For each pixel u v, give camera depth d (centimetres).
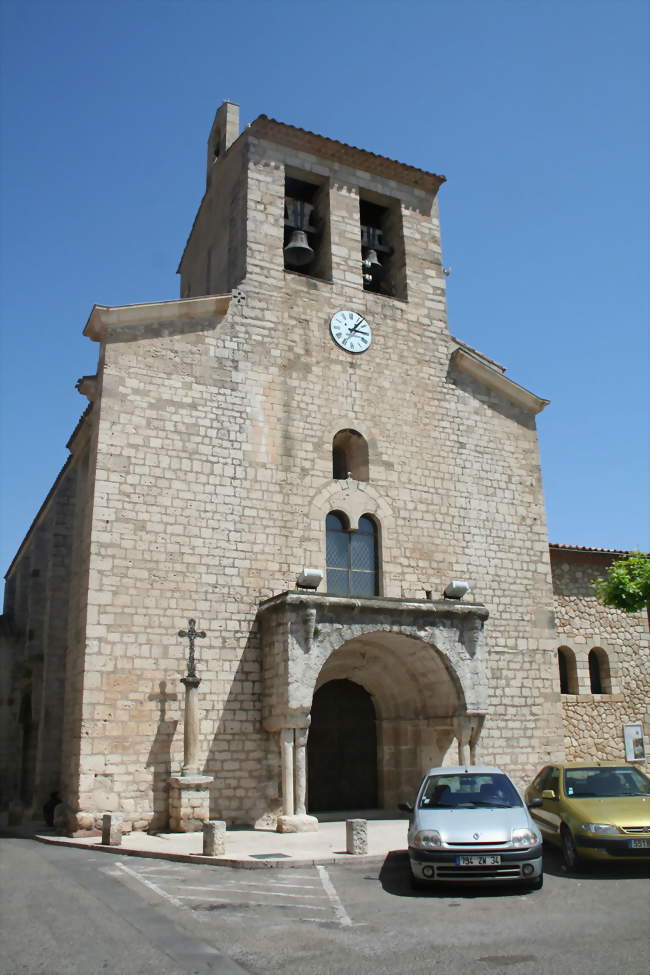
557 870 1169
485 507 2150
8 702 2598
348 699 2012
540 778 1420
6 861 1300
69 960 729
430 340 2222
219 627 1734
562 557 2342
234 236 2138
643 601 1869
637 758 2262
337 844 1395
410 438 2102
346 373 2061
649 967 697
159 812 1582
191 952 753
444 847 1021
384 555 1977
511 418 2273
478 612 1848
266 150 2164
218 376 1892
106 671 1608
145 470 1753
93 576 1644
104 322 1795
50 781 2027
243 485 1845
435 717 1892
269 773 1695
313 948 771
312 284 2092
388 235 2377
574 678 2255
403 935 819
